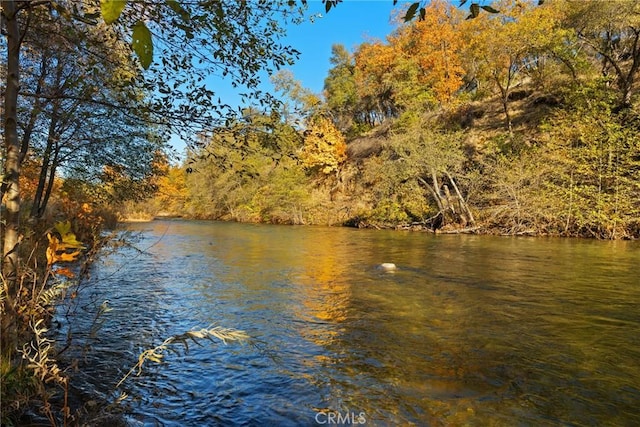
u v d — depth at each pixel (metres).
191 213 47.59
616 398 3.85
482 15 26.30
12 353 3.28
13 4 3.00
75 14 3.05
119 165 11.02
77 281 4.37
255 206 40.38
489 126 31.02
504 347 5.12
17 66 3.18
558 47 23.12
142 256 13.28
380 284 8.84
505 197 22.66
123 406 3.54
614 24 21.42
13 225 3.31
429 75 34.47
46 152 9.35
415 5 1.58
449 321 6.19
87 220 10.69
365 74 42.88
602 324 6.00
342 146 39.25
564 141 21.30
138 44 0.92
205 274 10.13
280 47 4.29
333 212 34.41
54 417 3.21
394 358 4.80
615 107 21.61
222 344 5.22
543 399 3.83
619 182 19.09
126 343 5.17
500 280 9.12
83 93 4.27
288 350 5.05
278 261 12.40
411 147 25.06
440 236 21.22
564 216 20.48
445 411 3.61
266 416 3.50
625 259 12.18
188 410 3.57
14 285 3.36
